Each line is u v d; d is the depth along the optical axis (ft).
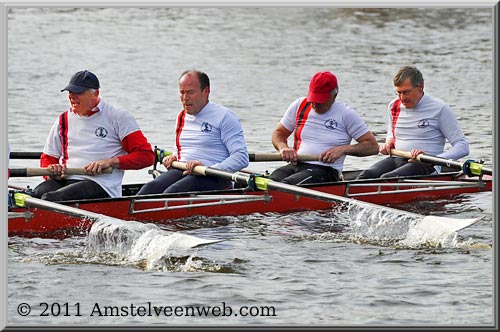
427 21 421.59
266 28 404.16
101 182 144.05
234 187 159.53
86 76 142.51
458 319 106.01
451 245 135.54
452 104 263.08
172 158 156.76
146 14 435.12
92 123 144.46
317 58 340.18
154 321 105.50
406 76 173.17
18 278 118.11
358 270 123.65
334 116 164.14
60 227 137.18
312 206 157.79
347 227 146.00
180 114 159.53
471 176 169.07
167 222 146.10
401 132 177.27
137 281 118.01
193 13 440.86
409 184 164.14
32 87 281.74
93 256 127.34
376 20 422.82
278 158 166.61
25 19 411.54
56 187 144.05
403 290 115.65
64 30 389.80
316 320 105.70
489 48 359.87
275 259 128.16
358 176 172.96
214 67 322.55
